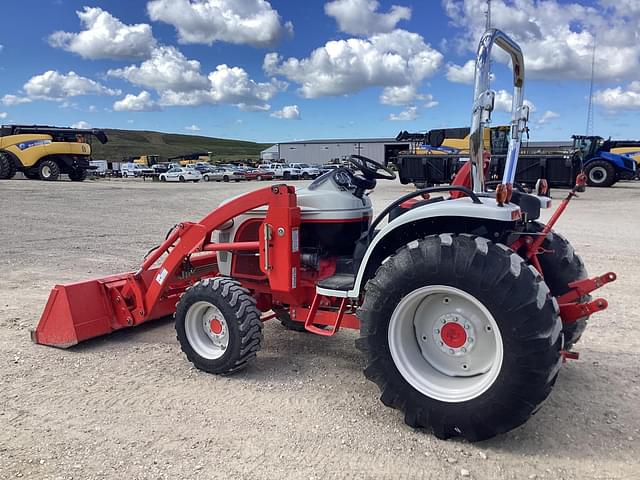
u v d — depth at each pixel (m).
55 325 4.80
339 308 4.19
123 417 3.56
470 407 3.10
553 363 2.92
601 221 13.06
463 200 3.39
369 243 3.94
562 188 20.89
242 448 3.18
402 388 3.31
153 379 4.16
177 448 3.18
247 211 4.36
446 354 3.36
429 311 3.39
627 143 27.55
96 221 13.20
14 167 26.36
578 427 3.40
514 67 3.96
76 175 28.33
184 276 5.06
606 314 5.72
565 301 3.66
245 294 4.18
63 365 4.43
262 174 43.66
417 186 22.02
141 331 5.30
